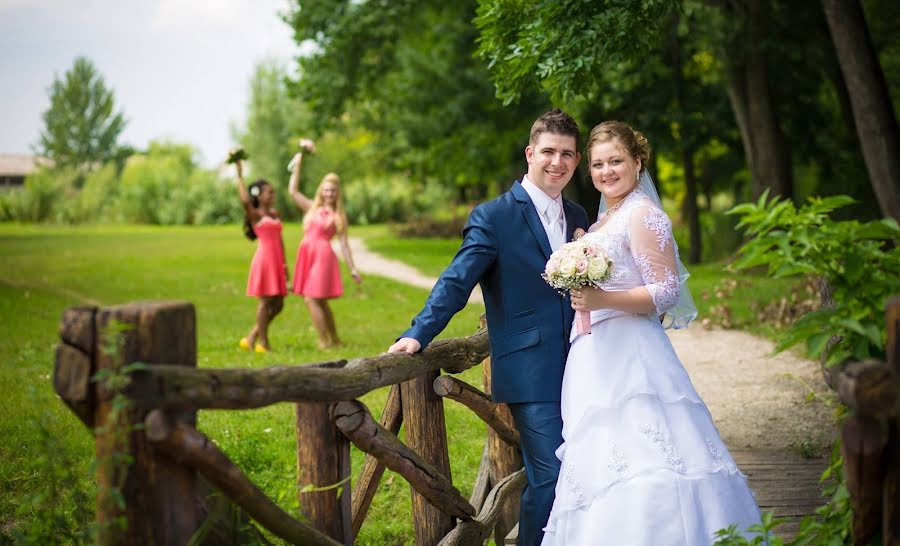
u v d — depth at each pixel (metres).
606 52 6.30
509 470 4.45
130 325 2.19
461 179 27.28
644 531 3.04
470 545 3.71
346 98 22.94
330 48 21.19
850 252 2.39
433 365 3.55
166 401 2.19
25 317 12.55
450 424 6.56
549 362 3.44
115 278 19.16
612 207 3.50
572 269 3.11
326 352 9.55
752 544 2.67
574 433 3.24
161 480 2.25
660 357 3.31
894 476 2.12
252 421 6.39
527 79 6.72
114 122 89.56
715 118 19.88
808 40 17.41
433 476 3.39
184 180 52.62
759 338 10.40
